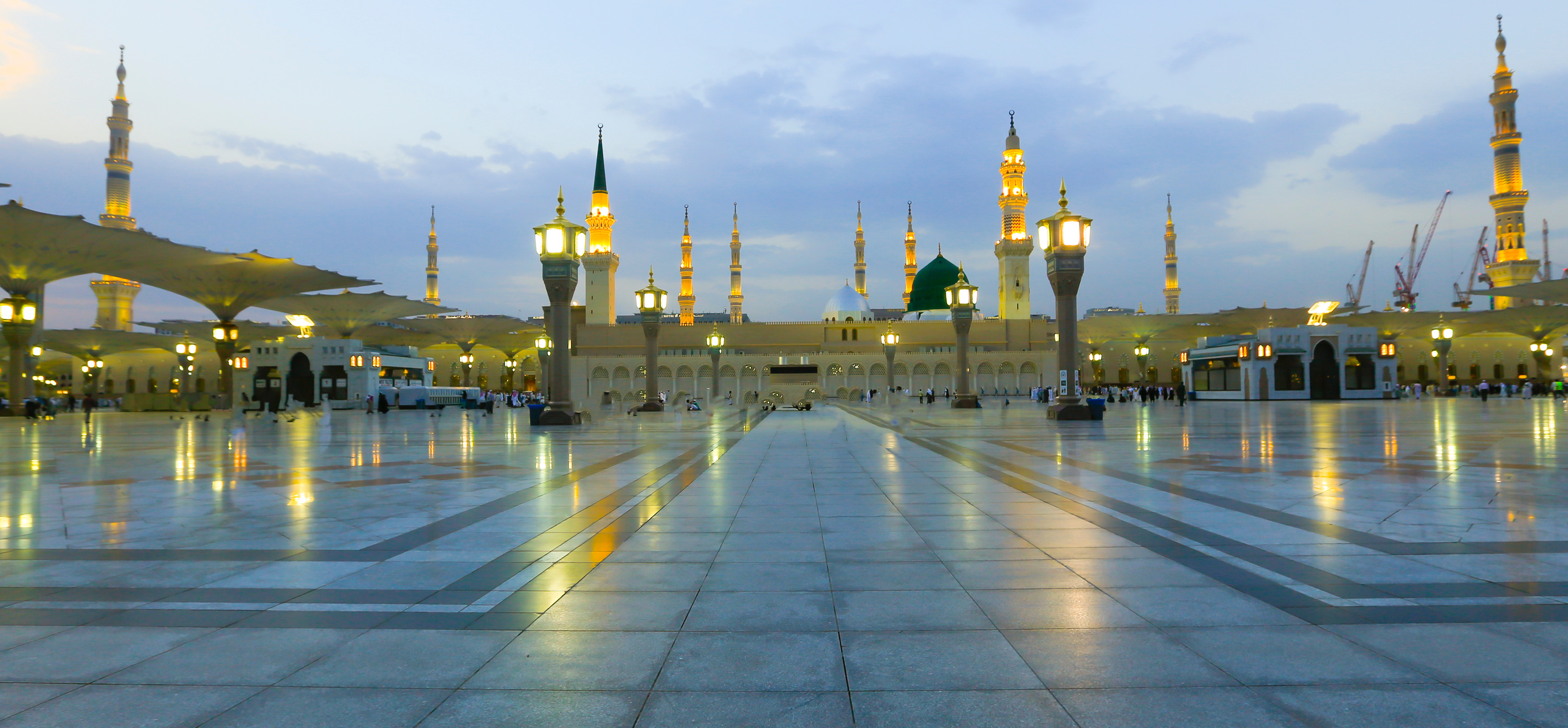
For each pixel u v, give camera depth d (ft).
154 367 365.40
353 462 48.91
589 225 373.81
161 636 14.35
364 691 11.81
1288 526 24.57
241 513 28.48
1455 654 12.93
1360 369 205.16
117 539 23.52
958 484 35.78
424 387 213.05
